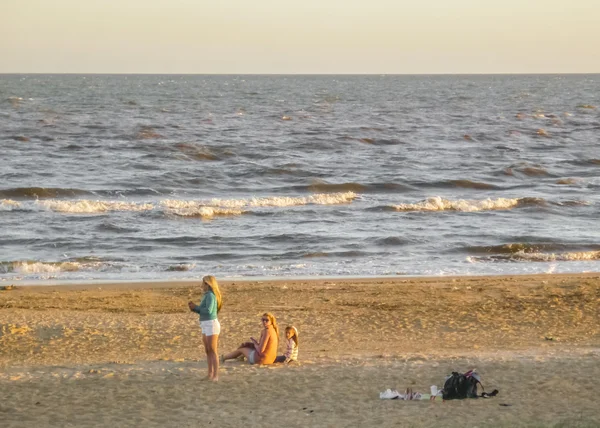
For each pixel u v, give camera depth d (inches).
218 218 1569.9
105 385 595.5
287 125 3848.4
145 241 1334.9
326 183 2027.6
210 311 601.6
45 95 6683.1
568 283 1039.6
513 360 667.4
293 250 1282.0
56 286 1020.5
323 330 817.5
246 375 622.8
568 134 3550.7
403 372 629.9
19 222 1471.5
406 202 1796.3
